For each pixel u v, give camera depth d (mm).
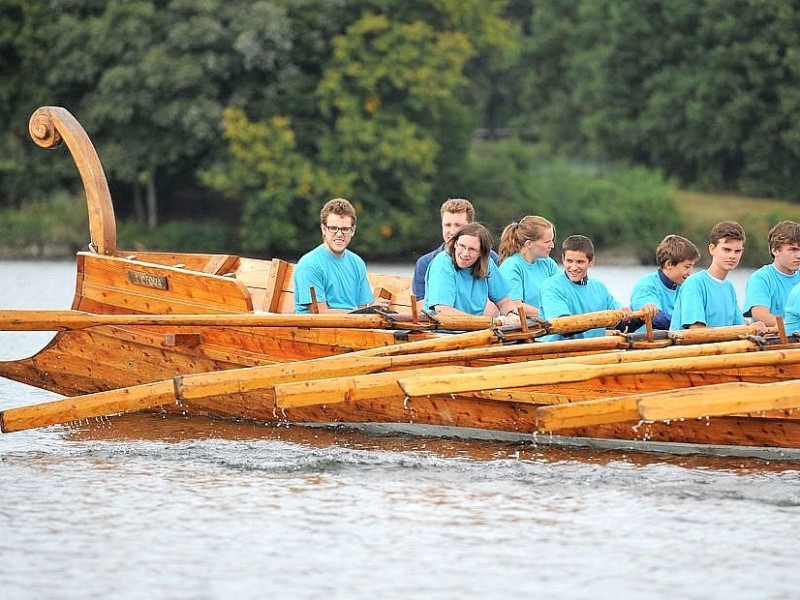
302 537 28203
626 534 28328
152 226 160000
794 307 36406
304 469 34125
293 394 33656
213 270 46375
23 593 24891
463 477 33125
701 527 28781
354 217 40344
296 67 152125
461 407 36812
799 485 31922
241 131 147500
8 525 29172
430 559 26734
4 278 113375
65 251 152125
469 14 164250
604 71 199625
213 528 28875
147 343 41156
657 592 24906
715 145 184000
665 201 167500
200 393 34969
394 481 32812
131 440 37812
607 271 142125
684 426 34625
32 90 157375
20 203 163625
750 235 159000
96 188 44406
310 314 37250
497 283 39781
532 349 34969
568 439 36250
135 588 25125
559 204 166750
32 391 47156
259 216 154500
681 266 39312
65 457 35688
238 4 149750
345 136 151250
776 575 25766
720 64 183125
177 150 152000
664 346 35344
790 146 176750
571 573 25922
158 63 145250
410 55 152625
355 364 34750
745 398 30859
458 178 166750
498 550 27312
